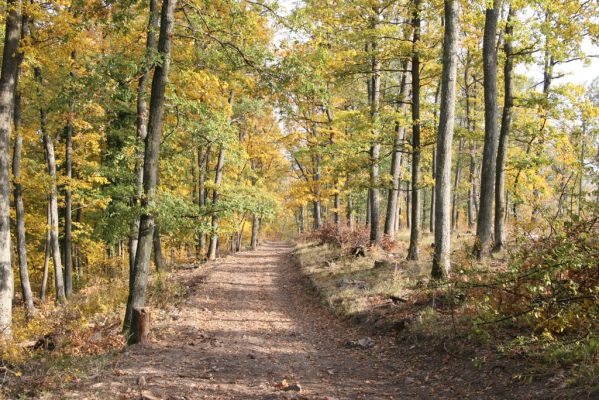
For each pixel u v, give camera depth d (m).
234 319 11.84
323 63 10.13
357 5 14.05
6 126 10.55
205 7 10.91
